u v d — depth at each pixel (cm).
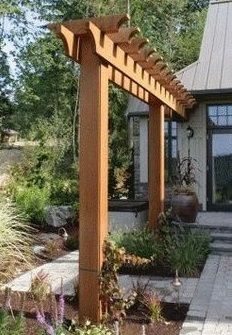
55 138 1953
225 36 1380
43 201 1238
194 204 1028
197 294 632
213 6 1527
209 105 1252
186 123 1270
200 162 1255
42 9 2283
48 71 2294
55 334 391
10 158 1917
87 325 466
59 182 1516
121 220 1101
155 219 955
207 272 759
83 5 2077
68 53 479
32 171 1537
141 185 1341
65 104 2261
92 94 504
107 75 528
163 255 784
